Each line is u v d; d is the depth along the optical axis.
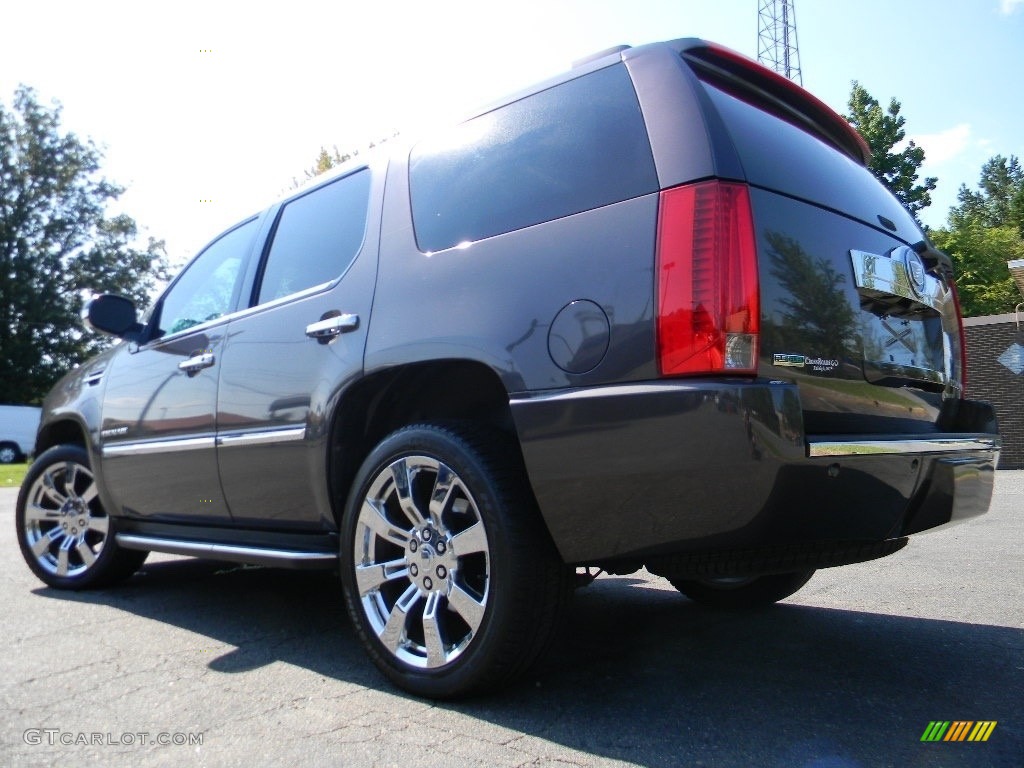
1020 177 85.62
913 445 2.30
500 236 2.54
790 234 2.29
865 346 2.46
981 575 4.21
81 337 39.97
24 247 38.94
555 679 2.67
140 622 3.52
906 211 3.11
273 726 2.30
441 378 2.81
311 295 3.12
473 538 2.40
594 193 2.34
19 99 39.88
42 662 2.94
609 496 2.15
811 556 2.41
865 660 2.85
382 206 3.00
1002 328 12.93
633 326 2.14
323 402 2.91
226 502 3.38
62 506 4.34
